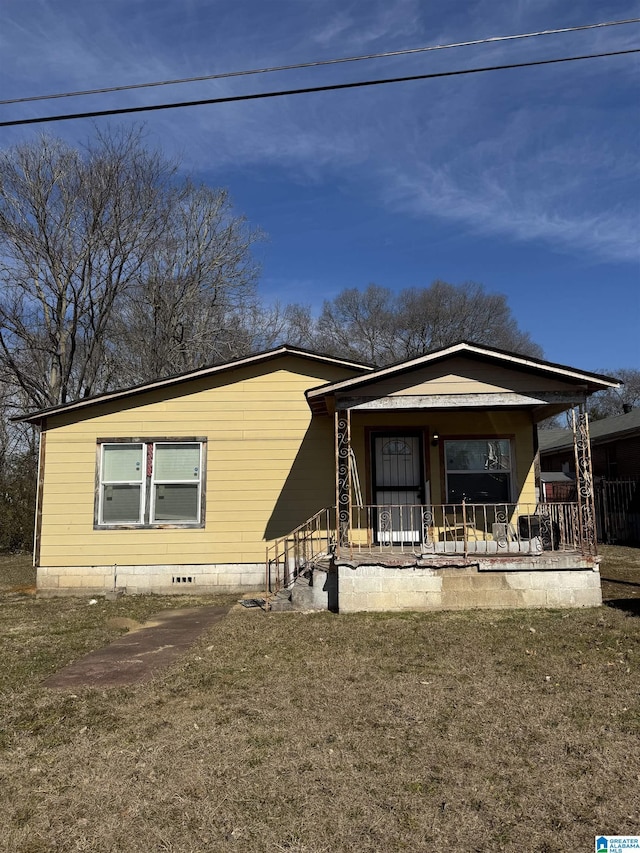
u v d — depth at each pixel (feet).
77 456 39.63
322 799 11.73
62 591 38.55
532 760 13.21
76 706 17.24
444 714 15.99
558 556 30.50
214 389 40.16
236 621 29.01
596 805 11.33
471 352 31.27
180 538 38.96
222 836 10.56
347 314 150.51
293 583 33.30
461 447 38.37
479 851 10.03
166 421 39.91
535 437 38.32
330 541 34.99
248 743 14.40
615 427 80.74
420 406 31.83
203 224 88.58
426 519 37.19
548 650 22.08
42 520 39.09
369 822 10.89
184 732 15.17
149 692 18.42
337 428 32.14
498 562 30.30
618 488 68.80
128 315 86.17
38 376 79.97
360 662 21.11
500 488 38.04
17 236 73.41
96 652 23.72
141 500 39.27
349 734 14.82
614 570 45.80
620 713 15.80
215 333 88.74
